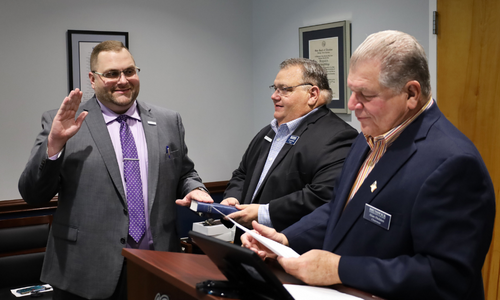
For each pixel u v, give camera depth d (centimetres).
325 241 127
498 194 237
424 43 270
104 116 208
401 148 111
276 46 378
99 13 332
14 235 287
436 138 107
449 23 255
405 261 99
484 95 241
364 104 112
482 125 243
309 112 219
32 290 268
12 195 309
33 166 183
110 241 193
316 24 341
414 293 96
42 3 313
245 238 129
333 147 204
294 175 208
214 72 383
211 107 383
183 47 367
